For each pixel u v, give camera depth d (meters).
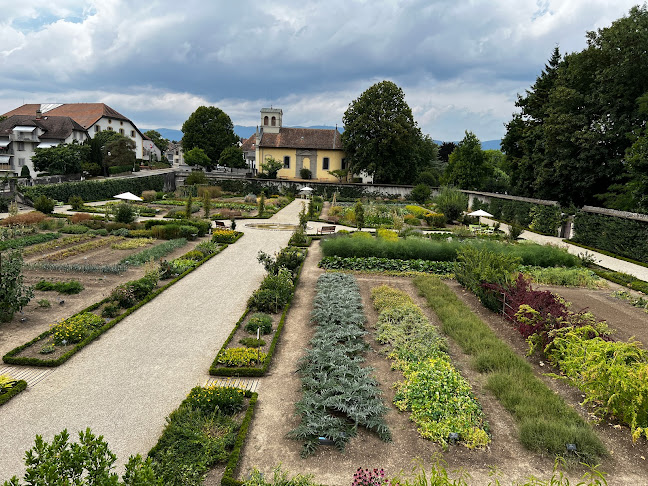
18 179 35.75
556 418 8.04
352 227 34.41
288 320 13.61
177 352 11.15
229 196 54.34
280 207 45.56
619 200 31.20
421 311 13.95
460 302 15.17
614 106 31.62
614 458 7.28
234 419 8.07
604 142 32.56
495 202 45.62
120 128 77.62
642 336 12.97
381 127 57.19
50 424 7.93
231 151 68.88
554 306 11.93
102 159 54.16
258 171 66.75
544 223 35.31
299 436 7.59
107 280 17.09
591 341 9.52
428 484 6.55
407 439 7.68
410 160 60.16
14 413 8.25
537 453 7.30
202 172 58.88
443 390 8.60
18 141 57.38
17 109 80.31
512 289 14.23
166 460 6.67
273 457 7.17
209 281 17.75
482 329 12.38
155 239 25.59
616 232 26.94
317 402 8.38
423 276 18.95
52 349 10.77
